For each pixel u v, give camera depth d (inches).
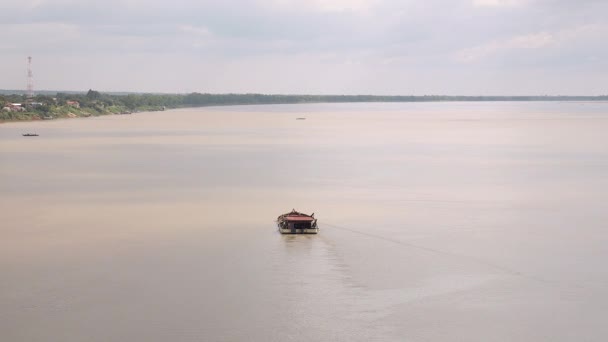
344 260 1916.8
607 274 1802.4
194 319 1502.2
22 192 2974.9
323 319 1512.1
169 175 3511.3
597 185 3208.7
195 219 2412.6
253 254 1971.0
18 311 1539.1
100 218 2427.4
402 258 1940.2
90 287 1684.3
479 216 2486.5
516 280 1756.9
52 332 1434.5
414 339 1422.2
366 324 1491.1
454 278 1769.2
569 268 1850.4
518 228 2300.7
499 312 1555.1
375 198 2839.6
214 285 1705.2
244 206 2655.0
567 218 2459.4
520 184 3238.2
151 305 1573.6
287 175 3528.5
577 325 1488.7
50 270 1811.0
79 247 2032.5
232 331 1448.1
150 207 2632.9
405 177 3467.0
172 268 1834.4
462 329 1467.8
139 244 2069.4
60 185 3166.8
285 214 2340.1
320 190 3043.8
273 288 1689.2
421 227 2304.4
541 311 1558.8
